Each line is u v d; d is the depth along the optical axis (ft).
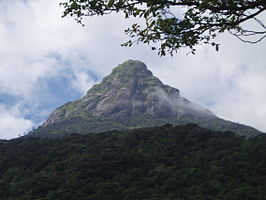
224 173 229.25
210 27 27.76
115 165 252.21
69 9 28.27
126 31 28.66
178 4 27.17
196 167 253.24
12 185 237.25
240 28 27.40
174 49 28.81
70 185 222.28
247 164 230.68
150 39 28.43
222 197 192.03
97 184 224.33
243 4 26.53
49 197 210.38
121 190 217.77
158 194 206.49
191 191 209.46
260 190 189.16
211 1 26.22
